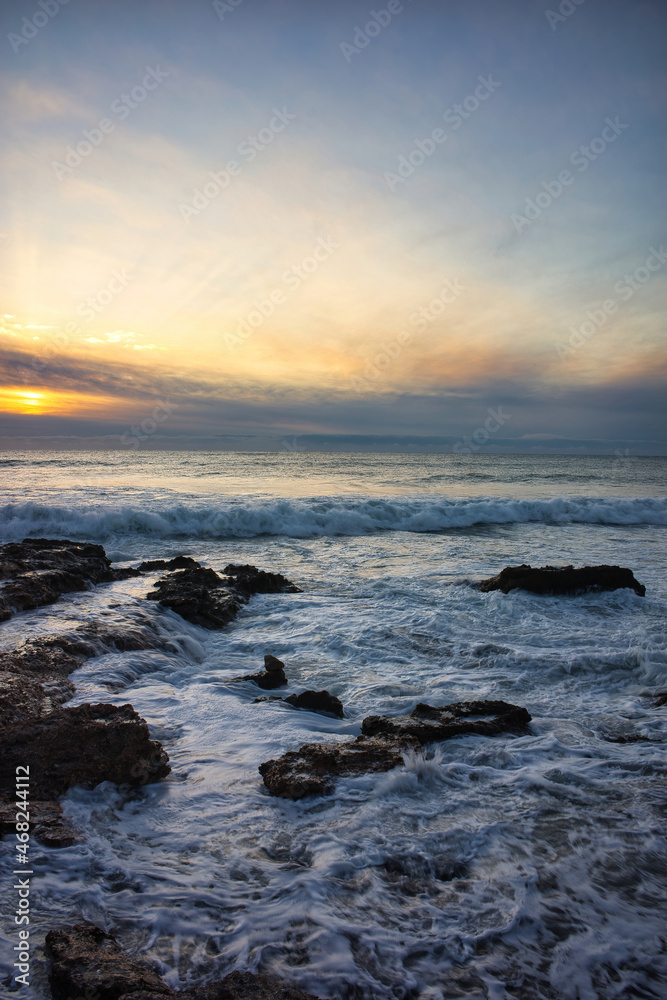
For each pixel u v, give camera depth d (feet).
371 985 7.89
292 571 43.21
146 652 23.84
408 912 9.43
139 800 12.95
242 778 14.08
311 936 8.77
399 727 16.69
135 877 10.10
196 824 12.01
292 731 16.88
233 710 18.39
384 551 52.19
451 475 142.61
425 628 28.84
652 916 9.46
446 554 50.65
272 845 11.29
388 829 11.84
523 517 75.25
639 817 12.36
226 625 30.04
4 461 157.79
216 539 58.44
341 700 20.31
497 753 15.60
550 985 8.05
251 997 7.27
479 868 10.62
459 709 18.31
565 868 10.61
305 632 28.40
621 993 7.96
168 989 7.42
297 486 103.81
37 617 26.02
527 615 31.04
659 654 23.45
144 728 14.94
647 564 46.14
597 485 124.16
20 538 54.70
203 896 9.66
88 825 11.75
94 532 57.93
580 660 23.88
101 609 27.89
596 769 14.67
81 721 15.40
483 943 8.79
